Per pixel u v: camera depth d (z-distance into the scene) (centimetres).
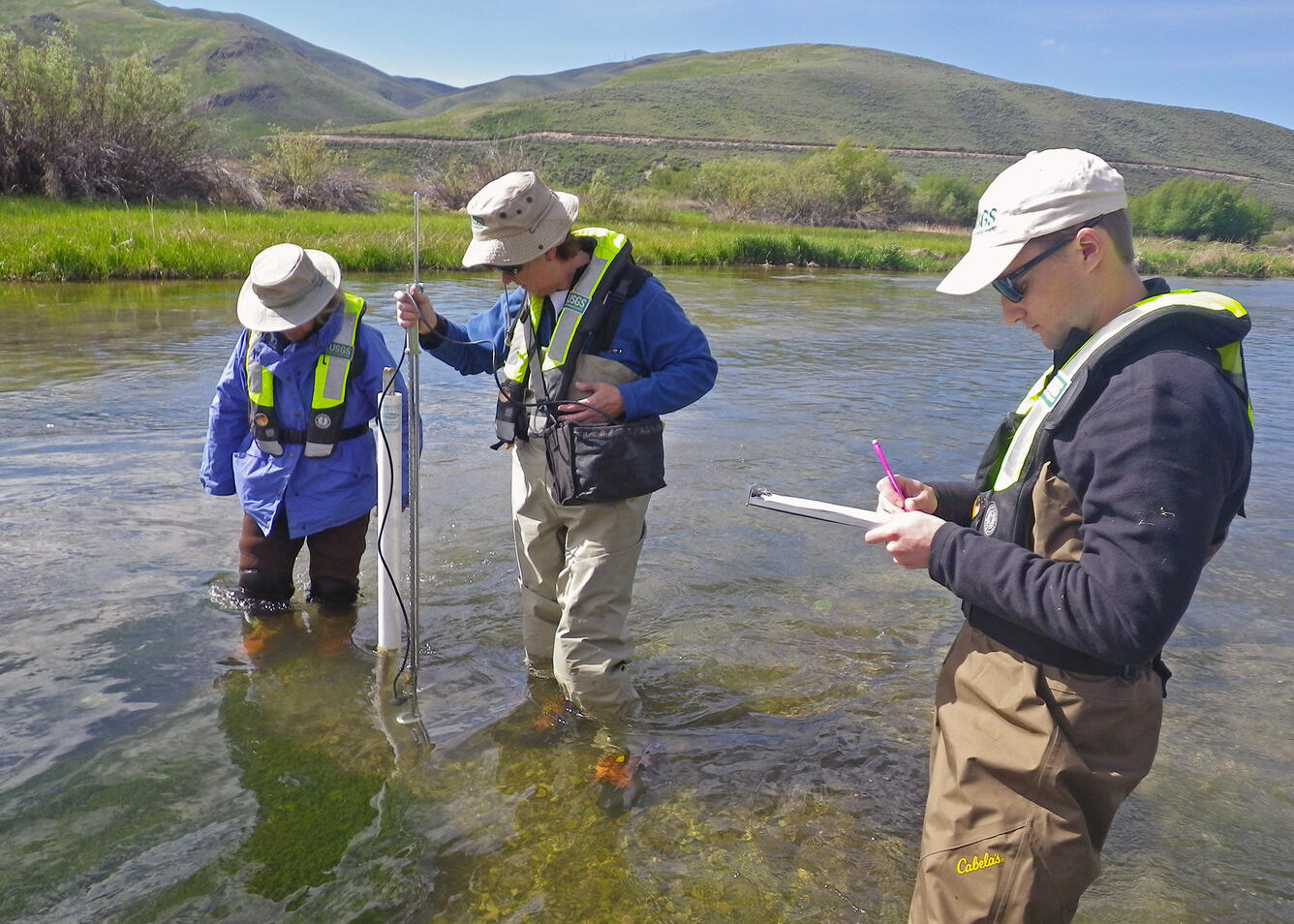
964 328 1600
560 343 329
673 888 279
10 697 353
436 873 279
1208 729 379
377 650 408
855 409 912
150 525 528
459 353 374
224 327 1170
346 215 2930
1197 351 187
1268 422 957
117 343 1041
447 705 371
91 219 2064
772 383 1027
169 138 2817
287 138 3198
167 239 1794
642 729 362
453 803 312
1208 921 275
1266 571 545
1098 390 193
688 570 516
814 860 294
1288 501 679
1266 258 4766
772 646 437
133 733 338
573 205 331
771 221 5341
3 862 270
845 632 454
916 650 439
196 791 308
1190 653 445
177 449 666
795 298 1962
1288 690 413
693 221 4350
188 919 254
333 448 409
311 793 312
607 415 326
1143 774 210
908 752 356
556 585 373
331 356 404
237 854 280
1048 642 206
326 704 366
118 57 2802
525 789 321
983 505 222
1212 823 320
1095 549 186
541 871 283
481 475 653
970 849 205
